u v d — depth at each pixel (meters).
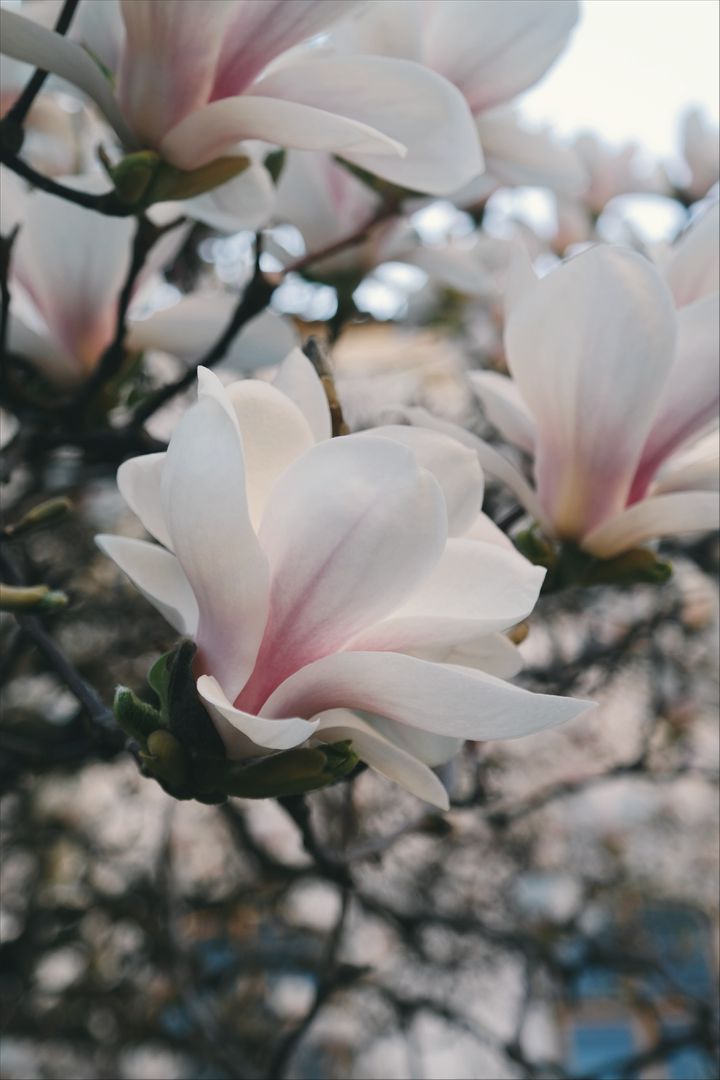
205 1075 1.71
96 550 1.57
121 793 1.80
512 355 0.62
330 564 0.46
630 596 1.61
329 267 0.94
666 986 1.56
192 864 1.85
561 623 1.58
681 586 1.67
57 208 0.83
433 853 1.76
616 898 2.02
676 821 2.07
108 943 1.72
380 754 0.49
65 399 0.86
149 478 0.51
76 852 1.78
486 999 1.86
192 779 0.49
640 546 0.64
